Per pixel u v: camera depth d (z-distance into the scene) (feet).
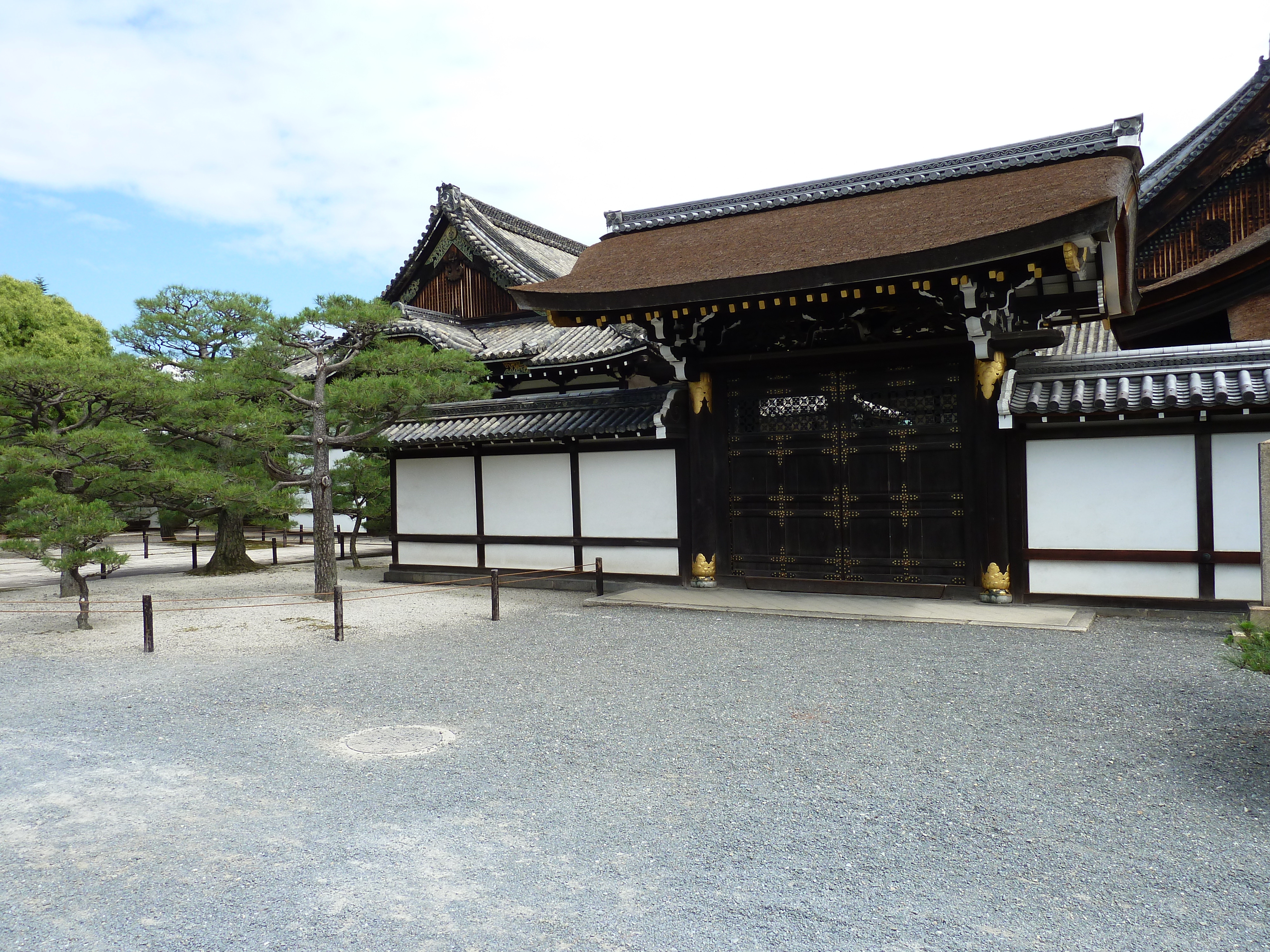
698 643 33.17
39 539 44.78
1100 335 61.98
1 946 12.67
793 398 43.52
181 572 68.85
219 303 48.24
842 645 32.01
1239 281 49.67
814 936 12.51
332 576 47.88
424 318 73.67
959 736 21.31
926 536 40.37
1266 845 15.05
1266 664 17.63
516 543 51.39
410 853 15.58
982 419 38.22
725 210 49.83
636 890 14.02
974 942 12.23
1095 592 36.65
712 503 45.01
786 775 19.07
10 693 28.09
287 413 51.19
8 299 86.94
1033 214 33.53
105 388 48.32
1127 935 12.34
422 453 54.49
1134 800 17.15
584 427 47.16
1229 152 58.70
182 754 21.42
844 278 35.27
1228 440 34.35
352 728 23.30
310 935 12.81
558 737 22.11
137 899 14.07
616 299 40.32
